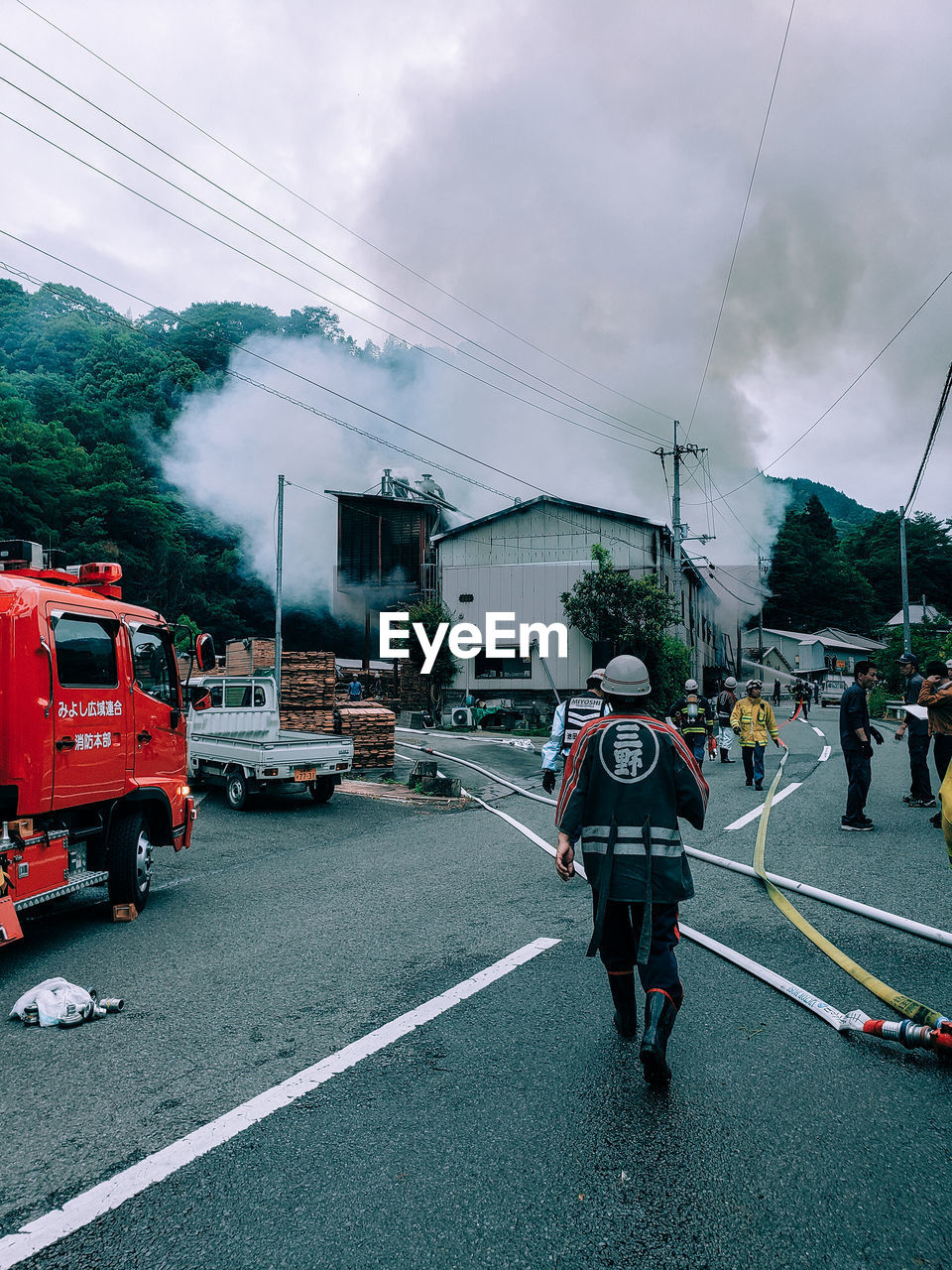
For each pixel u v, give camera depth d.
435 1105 3.08
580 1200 2.47
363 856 8.33
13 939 4.69
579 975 4.52
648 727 3.41
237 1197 2.52
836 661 63.94
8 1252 2.27
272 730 14.39
